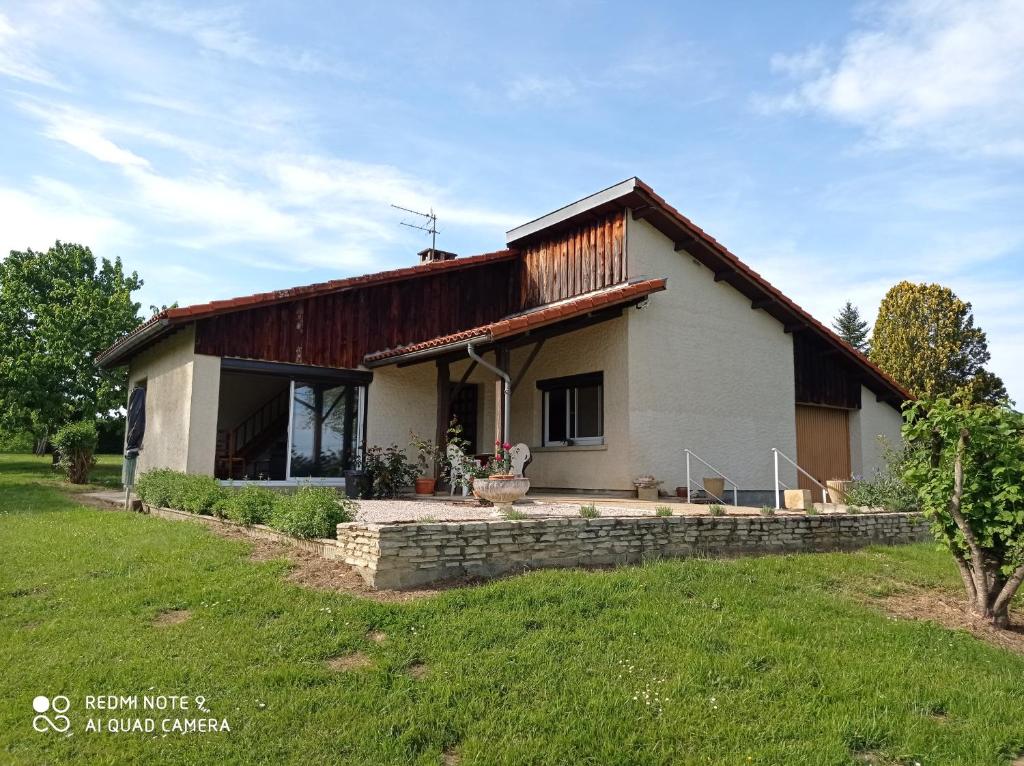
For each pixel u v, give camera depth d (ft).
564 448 47.34
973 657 19.65
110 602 19.53
